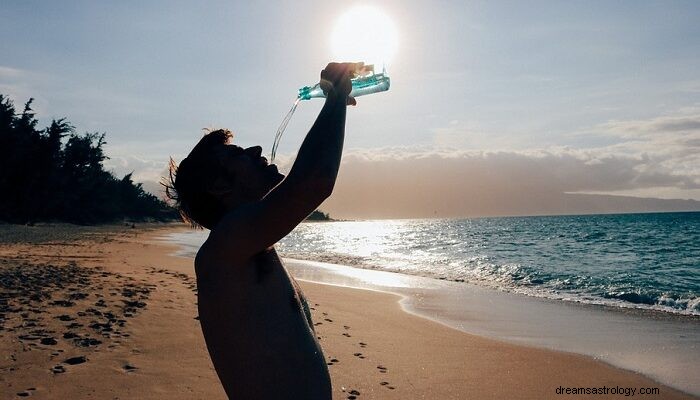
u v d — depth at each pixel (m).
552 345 7.68
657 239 41.09
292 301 1.31
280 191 1.16
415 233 74.12
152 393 4.50
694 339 8.10
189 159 1.46
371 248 37.94
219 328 1.23
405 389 5.33
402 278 17.30
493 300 12.27
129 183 98.12
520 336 8.30
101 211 72.12
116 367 5.08
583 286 15.09
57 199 58.94
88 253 21.16
